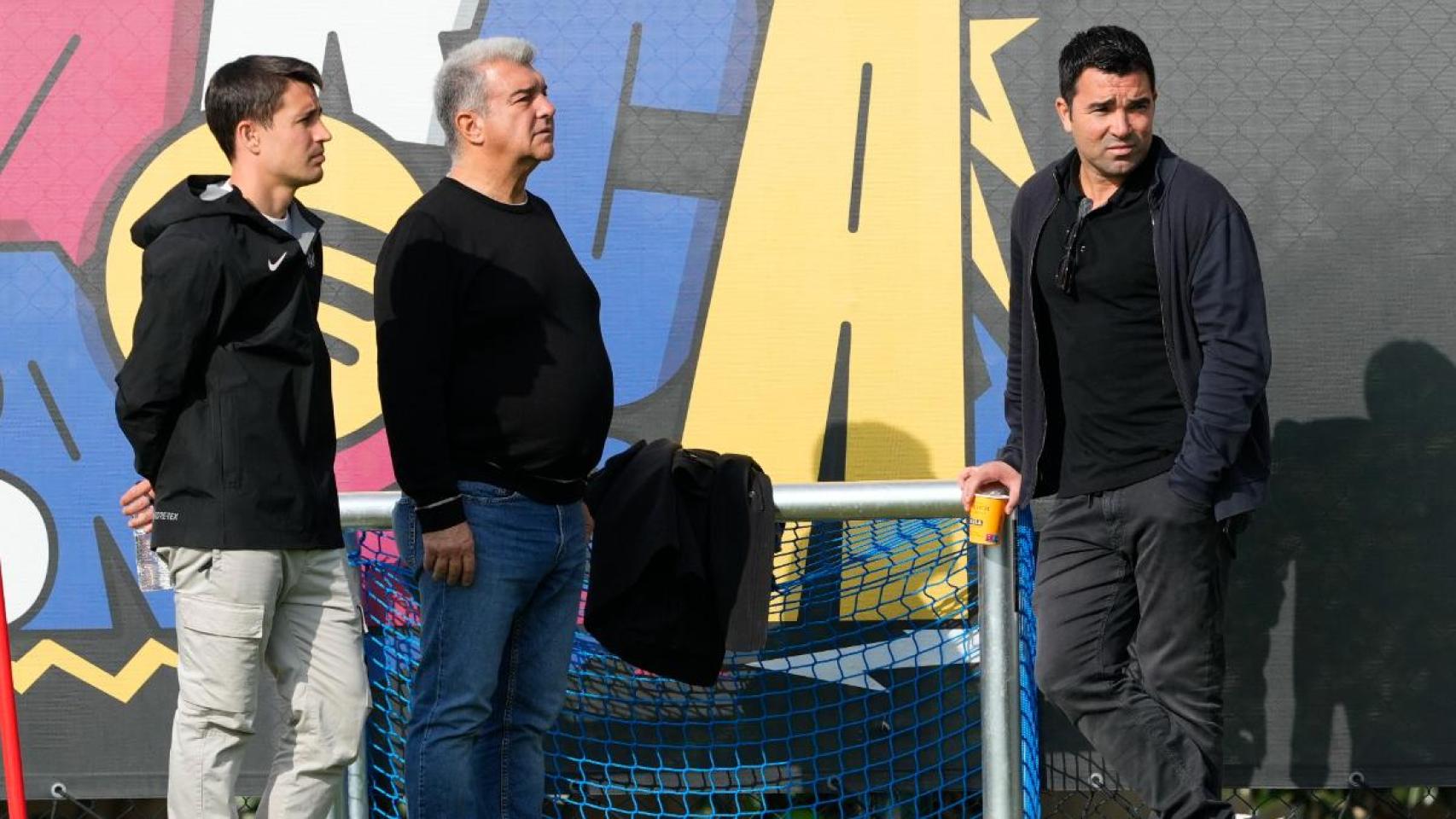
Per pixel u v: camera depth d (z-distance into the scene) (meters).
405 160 13.51
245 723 10.05
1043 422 11.14
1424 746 12.86
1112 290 10.73
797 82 13.30
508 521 9.98
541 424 9.94
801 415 13.24
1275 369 13.02
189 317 9.55
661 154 13.35
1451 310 12.88
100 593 13.39
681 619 11.02
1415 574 12.90
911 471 13.20
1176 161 10.66
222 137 10.23
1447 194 12.90
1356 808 13.80
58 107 13.51
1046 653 11.28
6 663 9.97
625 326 13.35
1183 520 10.64
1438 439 12.90
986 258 13.17
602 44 13.40
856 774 13.23
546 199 13.41
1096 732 11.26
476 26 13.47
